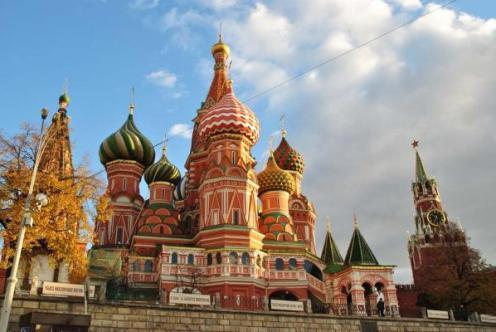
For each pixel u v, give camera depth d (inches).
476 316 1898.4
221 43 3228.3
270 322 1435.8
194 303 1384.1
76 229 1416.1
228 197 2261.3
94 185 1455.5
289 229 2459.4
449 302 2428.6
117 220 2723.9
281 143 3201.3
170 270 2042.3
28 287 1349.7
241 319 1397.6
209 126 2460.6
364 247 2201.0
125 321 1252.5
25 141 1406.3
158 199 2522.1
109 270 2103.8
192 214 2573.8
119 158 2874.0
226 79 3117.6
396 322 1652.3
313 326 1494.8
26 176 1327.5
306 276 2210.9
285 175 2603.3
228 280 2020.2
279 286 2153.1
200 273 2060.8
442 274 2556.6
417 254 4055.1
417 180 4534.9
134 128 2974.9
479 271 2461.9
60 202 1344.7
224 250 2082.9
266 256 2206.0
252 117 2534.5
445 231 2758.4
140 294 2012.8
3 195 1322.6
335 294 2230.6
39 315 968.9
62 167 1510.8
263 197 2576.3
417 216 4338.1
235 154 2417.6
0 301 1139.3
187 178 2810.0
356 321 1576.0
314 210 3065.9
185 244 2349.9
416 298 2699.3
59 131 1530.5
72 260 1368.1
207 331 1338.6
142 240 2317.9
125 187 2824.8
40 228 1302.9
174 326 1305.4
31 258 1435.8
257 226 2316.7
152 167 2694.4
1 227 1338.6
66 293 1211.9
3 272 1359.5
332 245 2790.4
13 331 1120.2
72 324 992.9
